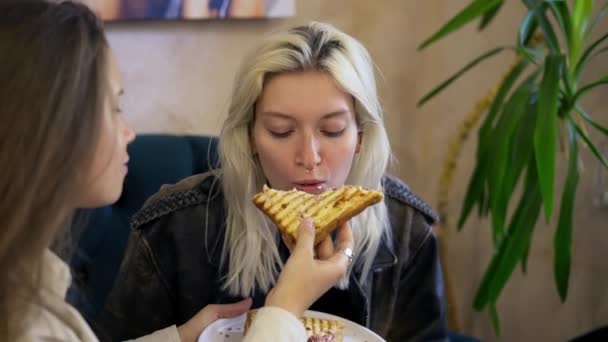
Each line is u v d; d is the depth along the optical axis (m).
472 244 1.97
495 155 1.39
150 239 1.11
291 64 0.94
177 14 1.63
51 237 0.71
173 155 1.47
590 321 1.79
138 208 1.45
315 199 0.92
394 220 1.17
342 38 1.00
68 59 0.67
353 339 0.95
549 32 1.38
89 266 1.38
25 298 0.68
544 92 1.30
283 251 1.12
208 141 1.50
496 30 1.81
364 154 1.05
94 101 0.69
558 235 1.41
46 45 0.66
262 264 1.08
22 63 0.65
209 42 1.72
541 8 1.38
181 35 1.69
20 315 0.68
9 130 0.65
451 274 2.03
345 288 1.07
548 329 1.88
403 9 1.92
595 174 1.70
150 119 1.72
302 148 0.95
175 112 1.74
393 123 1.99
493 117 1.47
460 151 1.93
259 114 0.98
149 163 1.46
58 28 0.67
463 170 1.94
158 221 1.12
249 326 0.86
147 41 1.67
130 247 1.14
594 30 1.62
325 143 0.97
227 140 1.03
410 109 2.00
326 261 0.86
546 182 1.25
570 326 1.84
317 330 0.94
